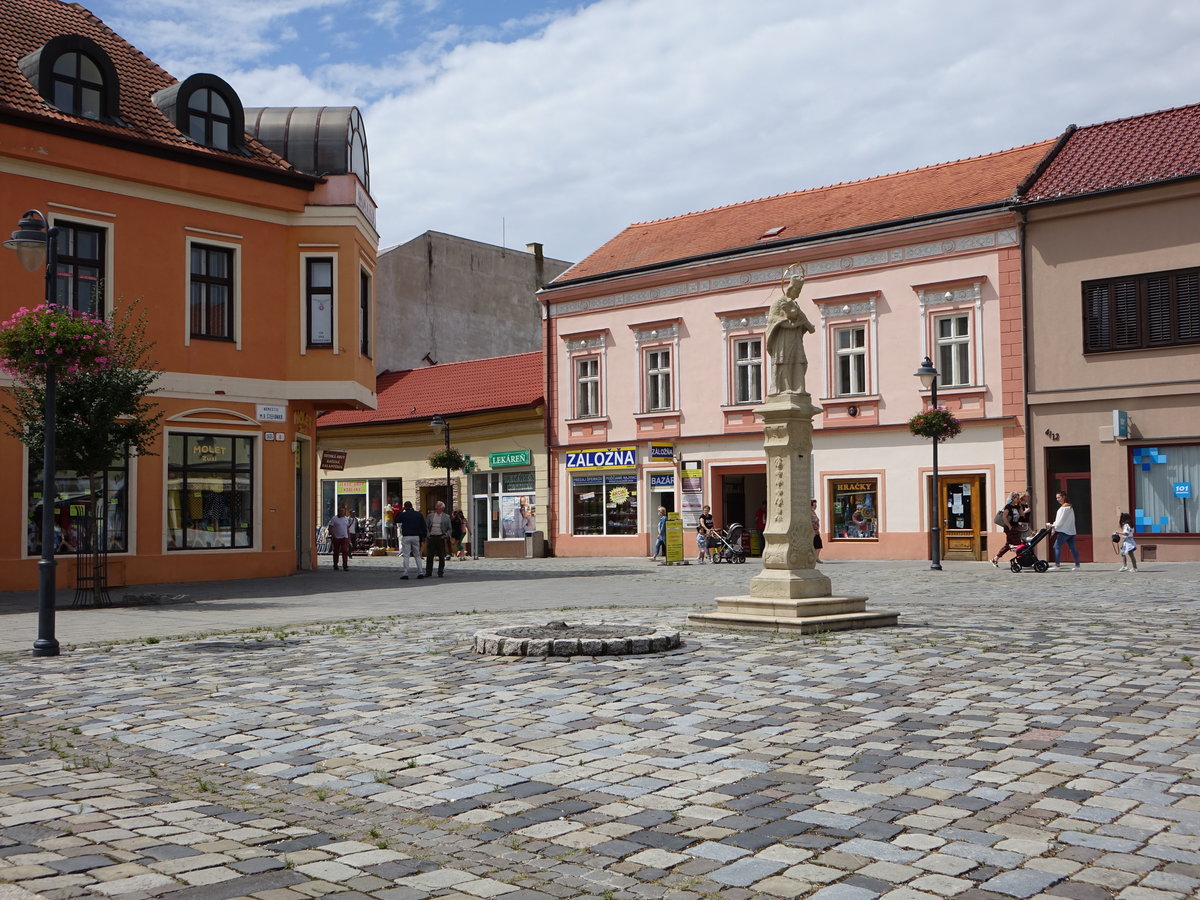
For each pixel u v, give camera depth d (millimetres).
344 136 27516
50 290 15727
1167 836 5023
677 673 9688
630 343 39031
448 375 47500
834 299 34094
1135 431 29016
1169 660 10117
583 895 4453
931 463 32406
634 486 38969
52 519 12555
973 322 31594
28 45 24562
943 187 34406
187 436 24750
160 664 11250
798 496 13367
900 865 4707
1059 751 6613
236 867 4797
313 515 29109
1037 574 25031
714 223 40188
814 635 12195
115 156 23484
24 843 5180
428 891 4504
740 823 5344
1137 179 29141
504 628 12383
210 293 25375
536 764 6578
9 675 10758
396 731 7570
